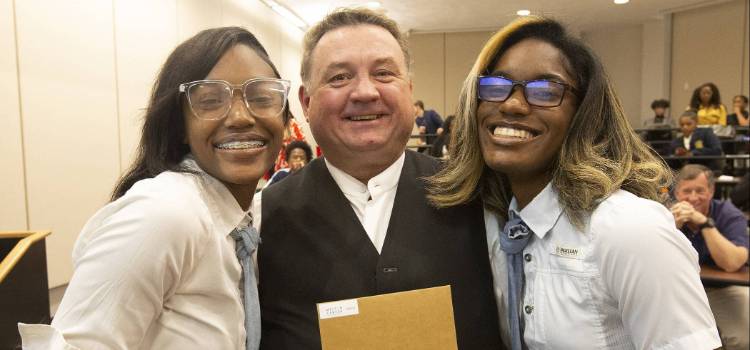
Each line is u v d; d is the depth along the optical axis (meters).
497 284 1.25
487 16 9.34
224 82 1.02
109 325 0.82
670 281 0.91
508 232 1.18
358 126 1.23
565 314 1.06
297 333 1.17
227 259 1.03
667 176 1.12
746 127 6.81
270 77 1.09
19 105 3.19
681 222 2.57
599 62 1.11
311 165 1.40
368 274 1.20
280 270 1.23
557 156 1.13
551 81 1.08
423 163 1.41
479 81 1.17
